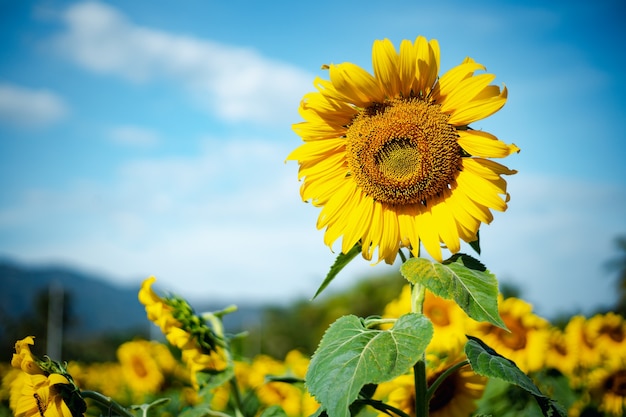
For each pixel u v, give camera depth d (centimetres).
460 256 76
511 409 111
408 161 80
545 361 125
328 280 82
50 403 75
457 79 77
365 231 81
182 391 149
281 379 102
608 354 143
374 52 79
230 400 120
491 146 76
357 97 80
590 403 134
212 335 98
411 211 81
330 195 82
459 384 97
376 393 98
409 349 67
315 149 83
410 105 80
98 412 101
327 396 67
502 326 68
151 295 98
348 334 72
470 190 77
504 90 77
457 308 121
